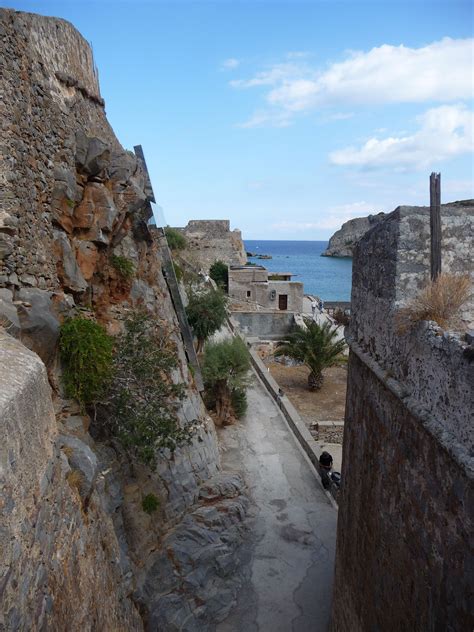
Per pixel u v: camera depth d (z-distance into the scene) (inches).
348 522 300.2
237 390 741.9
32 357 204.4
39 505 166.1
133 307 420.2
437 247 203.2
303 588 404.2
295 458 619.2
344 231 7726.4
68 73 401.1
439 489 164.7
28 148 301.9
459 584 146.9
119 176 421.1
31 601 146.6
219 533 427.5
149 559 371.6
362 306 272.4
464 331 177.2
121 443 358.0
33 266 301.1
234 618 374.9
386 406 226.8
